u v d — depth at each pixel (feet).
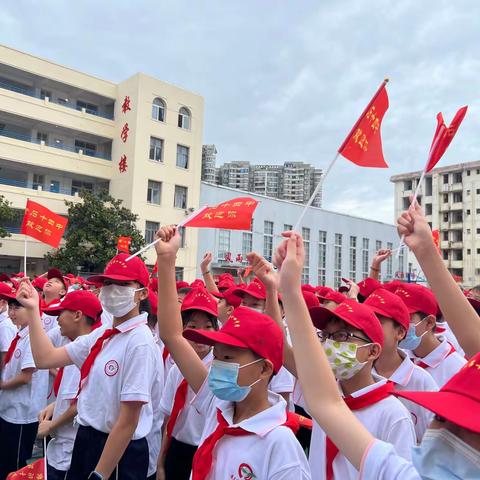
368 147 8.95
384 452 4.76
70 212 77.82
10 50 81.66
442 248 164.35
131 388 9.11
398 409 7.67
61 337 15.31
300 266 5.88
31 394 14.88
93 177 91.76
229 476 7.14
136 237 80.53
